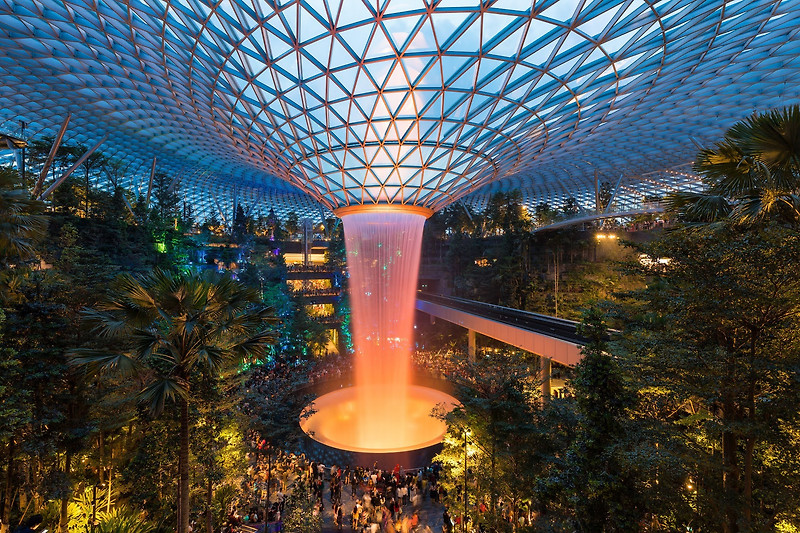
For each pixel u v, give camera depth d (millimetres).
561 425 13484
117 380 15000
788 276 7375
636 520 8844
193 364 10453
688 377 9008
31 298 14047
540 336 22859
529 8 17906
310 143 29422
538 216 61531
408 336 50938
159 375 10531
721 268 8180
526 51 20469
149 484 13984
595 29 19125
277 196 79062
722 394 8586
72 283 15234
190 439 14336
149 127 39906
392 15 18219
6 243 10258
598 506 9312
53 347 13430
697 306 8453
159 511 14484
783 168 7863
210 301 10766
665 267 9664
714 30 19938
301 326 43469
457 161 29938
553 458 12211
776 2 17891
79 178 35844
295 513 15773
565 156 40562
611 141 38188
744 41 21578
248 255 50094
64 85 29750
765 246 7355
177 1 17969
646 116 32219
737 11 18328
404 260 45219
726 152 8969
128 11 18562
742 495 8344
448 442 15352
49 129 38656
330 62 21531
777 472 8531
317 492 18781
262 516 17688
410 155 29250
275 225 73750
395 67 21703
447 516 15969
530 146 30172
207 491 15102
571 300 43531
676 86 25781
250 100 24984
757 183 8211
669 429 9391
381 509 17672
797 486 8047
